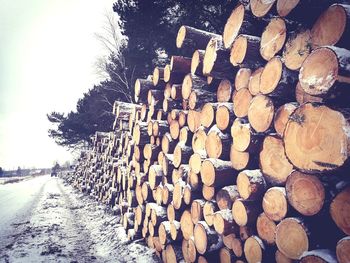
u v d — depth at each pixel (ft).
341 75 5.94
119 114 25.20
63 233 23.29
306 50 7.44
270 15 9.71
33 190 73.26
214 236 10.75
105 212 29.27
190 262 12.16
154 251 16.47
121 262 15.75
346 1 7.59
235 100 10.25
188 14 29.81
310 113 6.09
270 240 8.32
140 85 19.39
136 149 19.75
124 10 36.91
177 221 14.03
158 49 43.29
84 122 67.82
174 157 14.47
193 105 13.21
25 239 21.79
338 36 6.55
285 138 6.51
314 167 5.94
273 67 8.25
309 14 7.61
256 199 8.91
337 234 6.98
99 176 41.42
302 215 7.45
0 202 48.39
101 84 59.36
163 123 16.66
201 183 11.87
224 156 10.78
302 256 6.66
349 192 5.95
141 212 18.20
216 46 11.17
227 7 26.48
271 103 8.27
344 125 5.50
